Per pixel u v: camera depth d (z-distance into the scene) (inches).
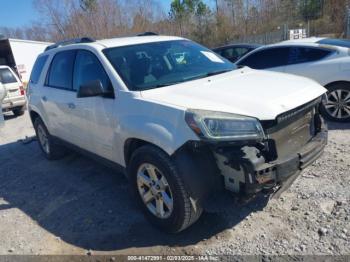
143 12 1530.5
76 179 205.3
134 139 142.4
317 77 254.1
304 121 139.6
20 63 1035.3
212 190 126.5
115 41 177.2
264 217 140.9
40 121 238.5
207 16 1491.1
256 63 286.5
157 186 135.4
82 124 178.5
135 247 134.0
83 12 1483.8
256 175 115.0
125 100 144.7
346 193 149.5
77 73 183.0
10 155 275.4
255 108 121.8
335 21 1101.7
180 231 135.0
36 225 160.6
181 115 121.3
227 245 128.1
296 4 1365.7
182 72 163.5
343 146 201.8
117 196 176.1
